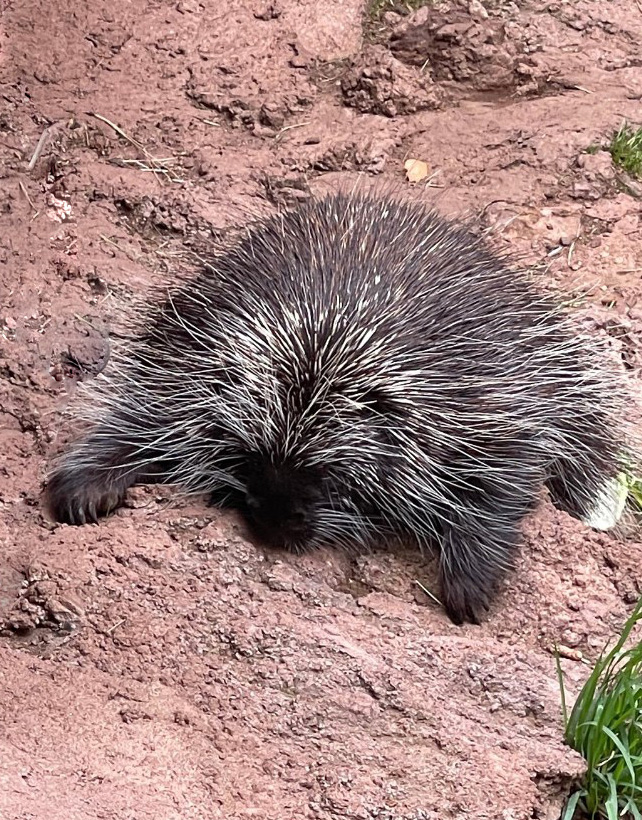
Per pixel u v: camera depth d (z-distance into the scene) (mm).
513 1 3494
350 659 2451
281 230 2721
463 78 3297
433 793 2361
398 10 3395
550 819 2387
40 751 2338
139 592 2496
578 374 2707
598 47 3445
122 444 2615
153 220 3027
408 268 2619
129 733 2373
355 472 2531
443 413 2529
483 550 2566
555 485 2721
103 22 3271
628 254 3119
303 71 3289
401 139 3225
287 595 2521
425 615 2564
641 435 2826
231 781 2350
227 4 3334
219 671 2439
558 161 3209
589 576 2607
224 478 2574
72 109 3152
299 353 2508
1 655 2438
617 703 2402
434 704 2430
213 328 2586
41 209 2994
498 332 2607
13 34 3229
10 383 2746
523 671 2486
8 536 2574
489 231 3016
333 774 2363
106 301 2871
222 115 3209
